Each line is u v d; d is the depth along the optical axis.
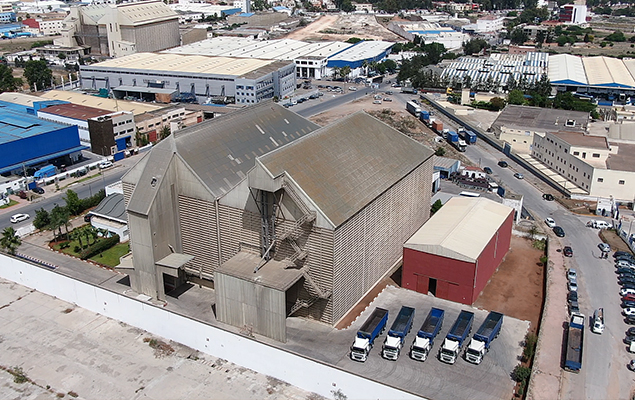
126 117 127.56
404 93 189.25
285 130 82.62
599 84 177.88
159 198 64.25
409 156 77.94
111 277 72.81
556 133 113.69
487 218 74.12
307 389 51.12
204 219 66.31
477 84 185.62
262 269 59.72
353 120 77.44
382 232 69.69
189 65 182.75
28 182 104.81
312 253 59.00
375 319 58.00
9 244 77.81
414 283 68.00
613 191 97.69
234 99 167.75
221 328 54.94
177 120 141.62
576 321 59.69
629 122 133.62
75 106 140.50
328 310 60.31
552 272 73.50
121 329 60.97
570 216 92.25
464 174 108.50
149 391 51.25
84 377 53.25
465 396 49.66
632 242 79.31
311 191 59.31
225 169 69.31
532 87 178.62
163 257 66.19
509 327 60.47
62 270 74.62
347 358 54.88
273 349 51.91
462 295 65.12
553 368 54.22
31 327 61.38
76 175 111.94
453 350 53.72
